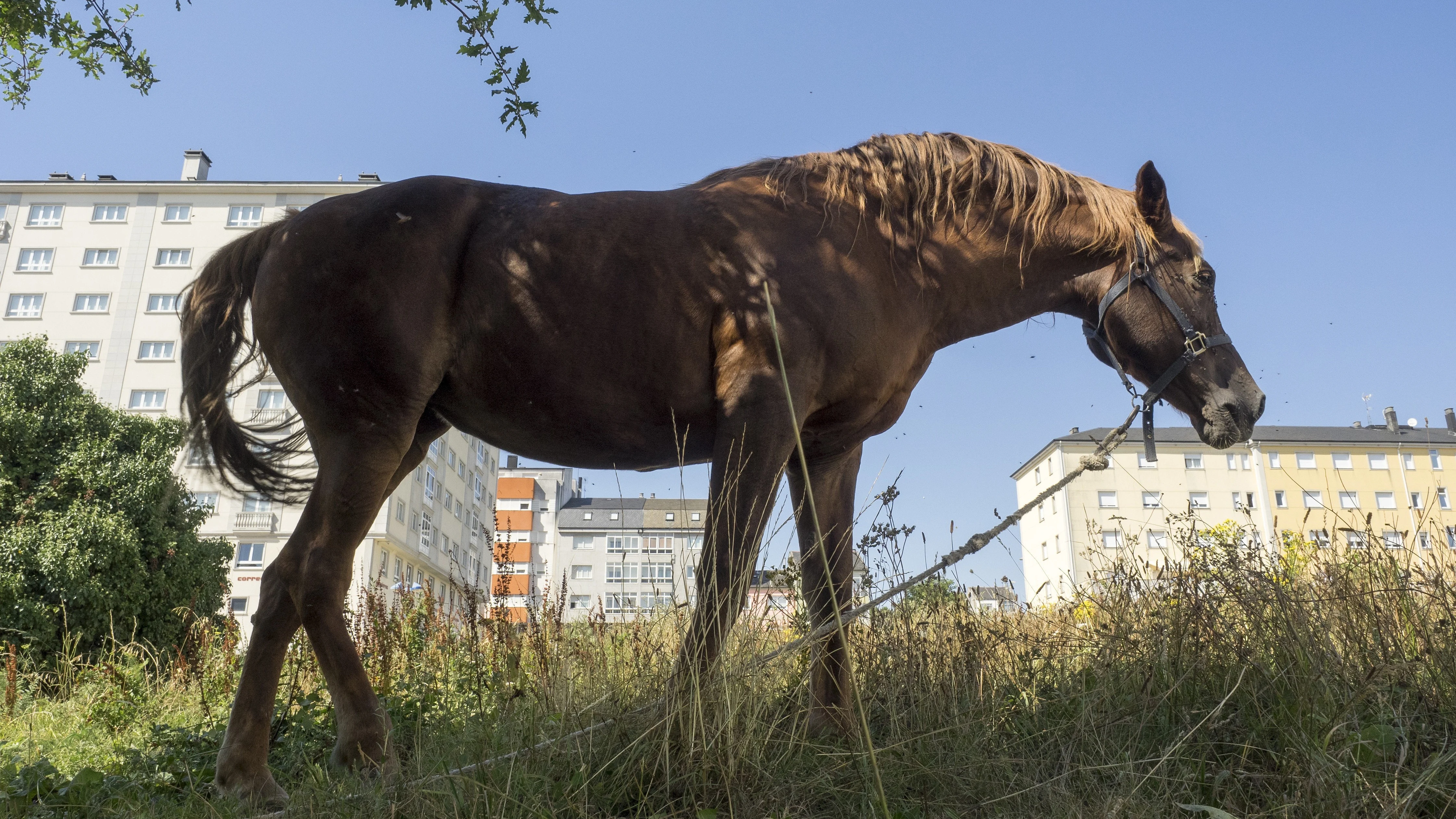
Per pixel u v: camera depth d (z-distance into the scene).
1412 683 2.58
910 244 3.11
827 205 3.03
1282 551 4.12
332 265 2.90
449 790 2.29
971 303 3.24
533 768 2.42
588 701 2.88
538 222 2.94
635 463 3.11
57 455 15.72
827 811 2.41
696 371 2.83
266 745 2.77
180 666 6.19
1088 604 3.94
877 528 3.52
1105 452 3.27
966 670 3.19
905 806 2.36
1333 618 3.08
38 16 4.97
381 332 2.84
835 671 3.09
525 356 2.86
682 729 2.39
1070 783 2.50
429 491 52.81
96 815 2.65
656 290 2.83
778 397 2.71
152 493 15.88
